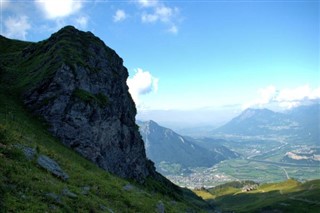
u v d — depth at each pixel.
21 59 110.12
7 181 26.66
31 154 35.53
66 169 40.47
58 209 26.48
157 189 125.00
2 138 35.03
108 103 93.94
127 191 47.31
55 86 79.19
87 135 80.19
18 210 23.09
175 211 52.97
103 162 83.94
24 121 65.56
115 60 123.31
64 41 98.62
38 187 28.34
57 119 75.88
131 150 113.44
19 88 81.44
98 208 31.94
